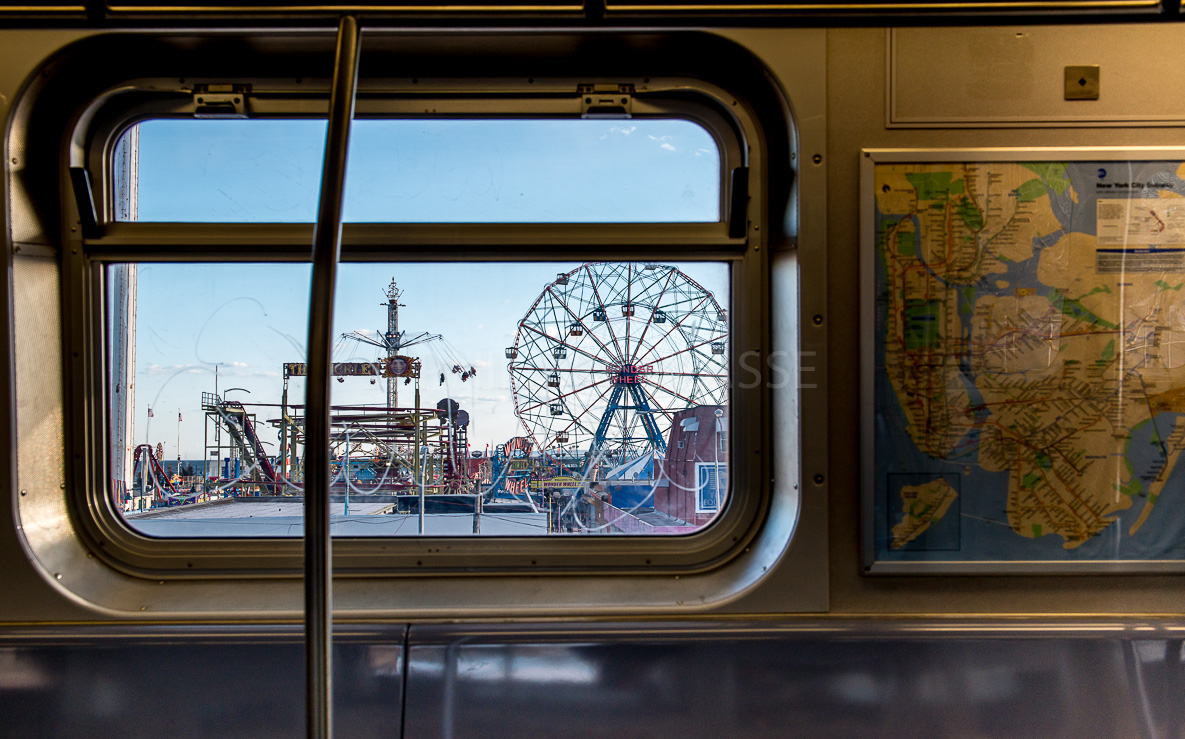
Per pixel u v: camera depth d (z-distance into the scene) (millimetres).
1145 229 1534
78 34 1493
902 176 1529
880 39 1544
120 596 1577
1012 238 1530
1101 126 1539
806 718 1445
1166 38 1543
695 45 1569
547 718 1434
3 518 1505
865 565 1529
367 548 1667
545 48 1592
